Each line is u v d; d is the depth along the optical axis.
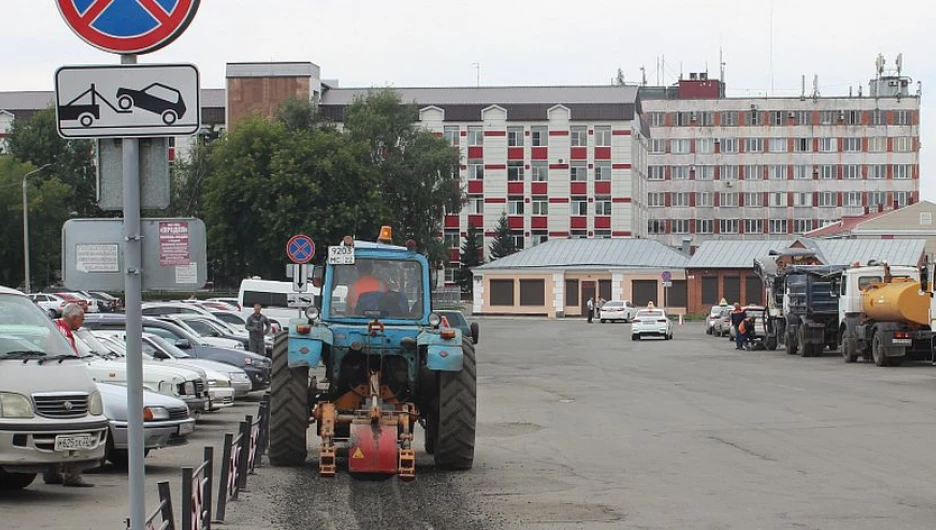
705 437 18.95
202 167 83.50
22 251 74.00
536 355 47.03
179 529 10.20
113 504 12.32
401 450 14.49
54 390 12.33
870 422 20.95
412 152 86.38
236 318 44.19
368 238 72.25
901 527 11.00
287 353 15.52
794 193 142.62
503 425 21.27
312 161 69.50
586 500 12.80
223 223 70.00
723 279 96.75
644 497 12.98
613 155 110.25
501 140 110.94
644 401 26.17
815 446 17.52
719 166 143.00
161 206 6.42
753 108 142.62
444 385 15.31
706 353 48.66
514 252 109.25
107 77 6.32
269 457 15.61
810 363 41.19
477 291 99.69
